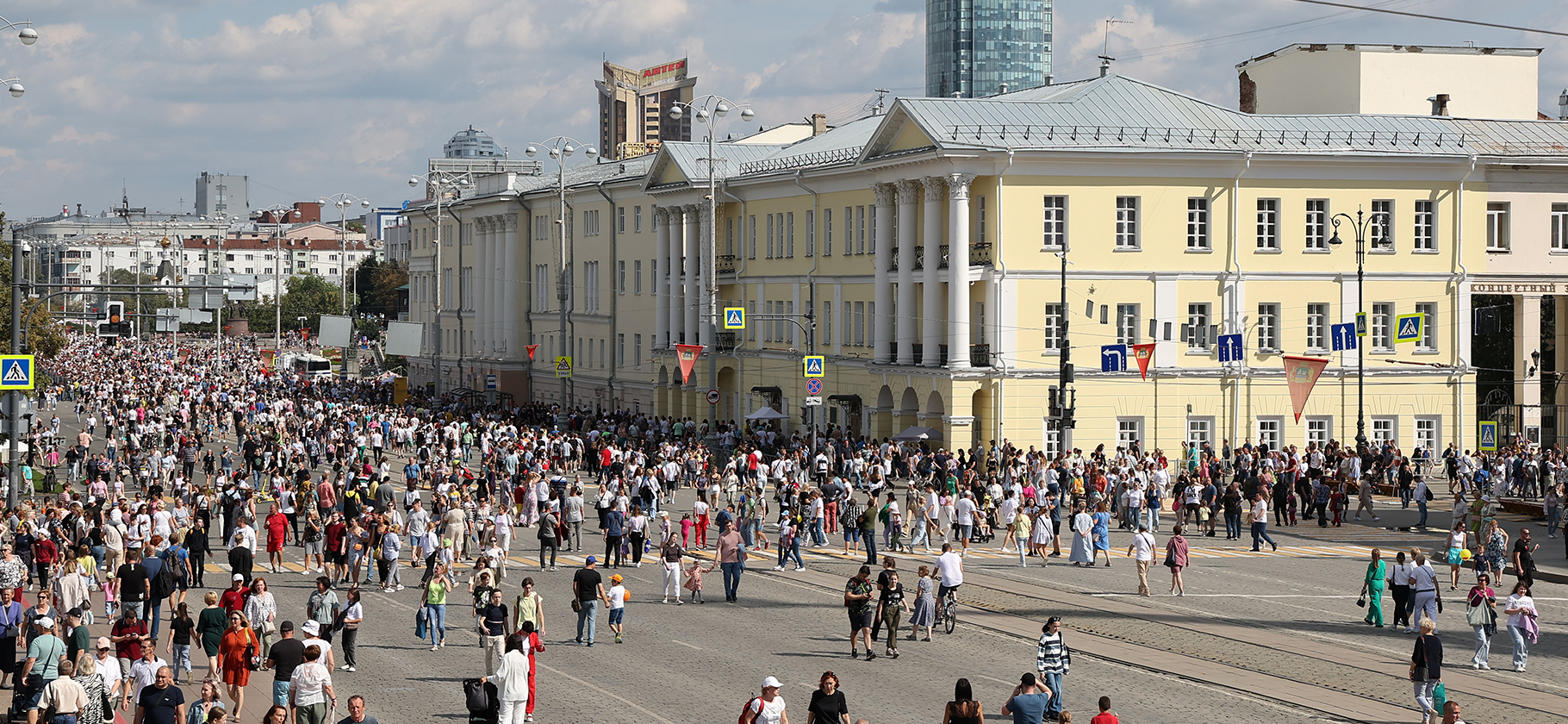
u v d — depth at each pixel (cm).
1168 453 8850
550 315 14675
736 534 4959
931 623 4225
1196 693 3534
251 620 3881
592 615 4178
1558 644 4238
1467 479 8050
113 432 10806
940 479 7512
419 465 8238
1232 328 8931
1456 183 9200
